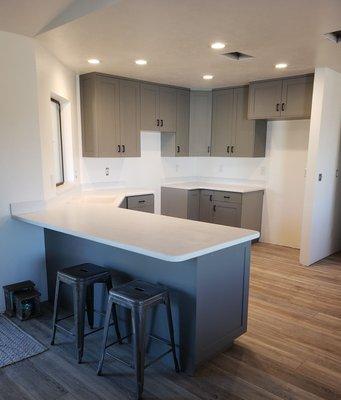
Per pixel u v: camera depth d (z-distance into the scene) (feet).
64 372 7.41
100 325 9.18
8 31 9.09
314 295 11.42
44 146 10.48
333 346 8.49
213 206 17.25
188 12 7.47
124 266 8.34
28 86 9.70
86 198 13.61
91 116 14.06
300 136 16.21
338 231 16.19
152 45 9.98
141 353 6.53
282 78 14.64
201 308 7.17
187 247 6.52
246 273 8.29
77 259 9.60
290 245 17.11
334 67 12.77
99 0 7.32
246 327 8.64
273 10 7.33
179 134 17.47
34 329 9.09
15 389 6.89
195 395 6.75
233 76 14.42
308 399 6.67
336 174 15.07
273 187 17.30
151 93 15.79
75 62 12.08
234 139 17.25
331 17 7.70
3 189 9.57
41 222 8.73
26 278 10.41
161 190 18.30
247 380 7.19
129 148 15.25
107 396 6.71
